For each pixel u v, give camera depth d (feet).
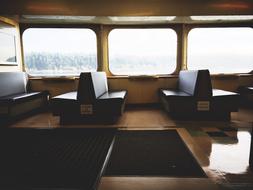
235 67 18.42
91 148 8.64
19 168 6.91
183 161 7.23
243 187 5.52
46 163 7.25
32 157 7.82
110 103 12.16
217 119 12.78
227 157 7.45
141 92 18.28
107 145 8.95
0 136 10.37
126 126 11.90
